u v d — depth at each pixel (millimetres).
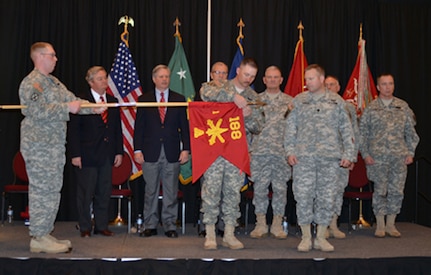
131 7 7102
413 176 7562
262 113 5090
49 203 4586
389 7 7547
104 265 4266
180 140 5840
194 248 4863
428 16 7617
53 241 4637
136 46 7105
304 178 4883
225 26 7168
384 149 5949
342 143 5043
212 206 4863
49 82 4707
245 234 5965
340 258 4441
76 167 5617
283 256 4516
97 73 5586
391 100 6078
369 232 6223
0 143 6879
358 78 6977
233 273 4305
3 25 6883
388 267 4496
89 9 7043
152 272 4289
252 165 5809
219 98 4879
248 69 4949
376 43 7492
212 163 4840
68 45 6996
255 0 7242
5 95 6871
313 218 5000
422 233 6117
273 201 5824
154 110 5664
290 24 7328
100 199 5648
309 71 4902
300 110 5008
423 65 7625
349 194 6234
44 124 4582
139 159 5605
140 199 7020
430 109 7605
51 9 7004
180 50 6863
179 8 7145
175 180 5660
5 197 6289
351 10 7445
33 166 4551
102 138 5586
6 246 4863
